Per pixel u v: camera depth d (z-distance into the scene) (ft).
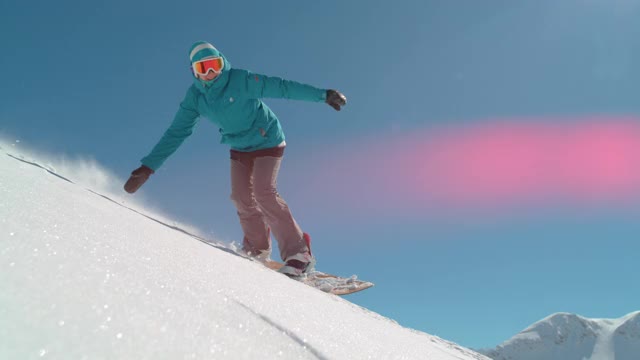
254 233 12.60
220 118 11.85
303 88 11.83
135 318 2.34
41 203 3.89
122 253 3.45
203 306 3.10
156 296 2.80
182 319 2.66
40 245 2.69
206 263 4.80
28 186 4.44
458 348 11.59
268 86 11.66
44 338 1.80
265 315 3.64
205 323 2.78
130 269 3.10
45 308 2.01
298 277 11.99
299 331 3.67
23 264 2.31
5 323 1.77
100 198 7.28
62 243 2.93
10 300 1.93
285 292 5.65
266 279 6.15
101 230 3.96
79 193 6.31
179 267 3.94
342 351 3.80
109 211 5.68
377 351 4.61
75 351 1.82
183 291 3.20
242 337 2.89
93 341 1.95
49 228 3.17
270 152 12.26
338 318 5.57
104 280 2.62
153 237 4.99
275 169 12.35
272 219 12.22
